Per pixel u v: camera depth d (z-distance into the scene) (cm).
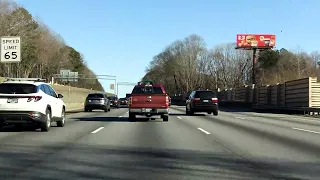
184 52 12288
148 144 1355
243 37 8556
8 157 1075
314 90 3847
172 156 1105
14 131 1777
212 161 1030
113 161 1023
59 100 1991
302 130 1892
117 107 5519
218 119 2744
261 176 853
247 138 1546
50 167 940
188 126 2106
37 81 1794
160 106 2441
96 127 2011
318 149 1250
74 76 10981
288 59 10562
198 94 3284
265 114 3666
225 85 11438
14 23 7400
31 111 1650
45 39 10462
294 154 1149
